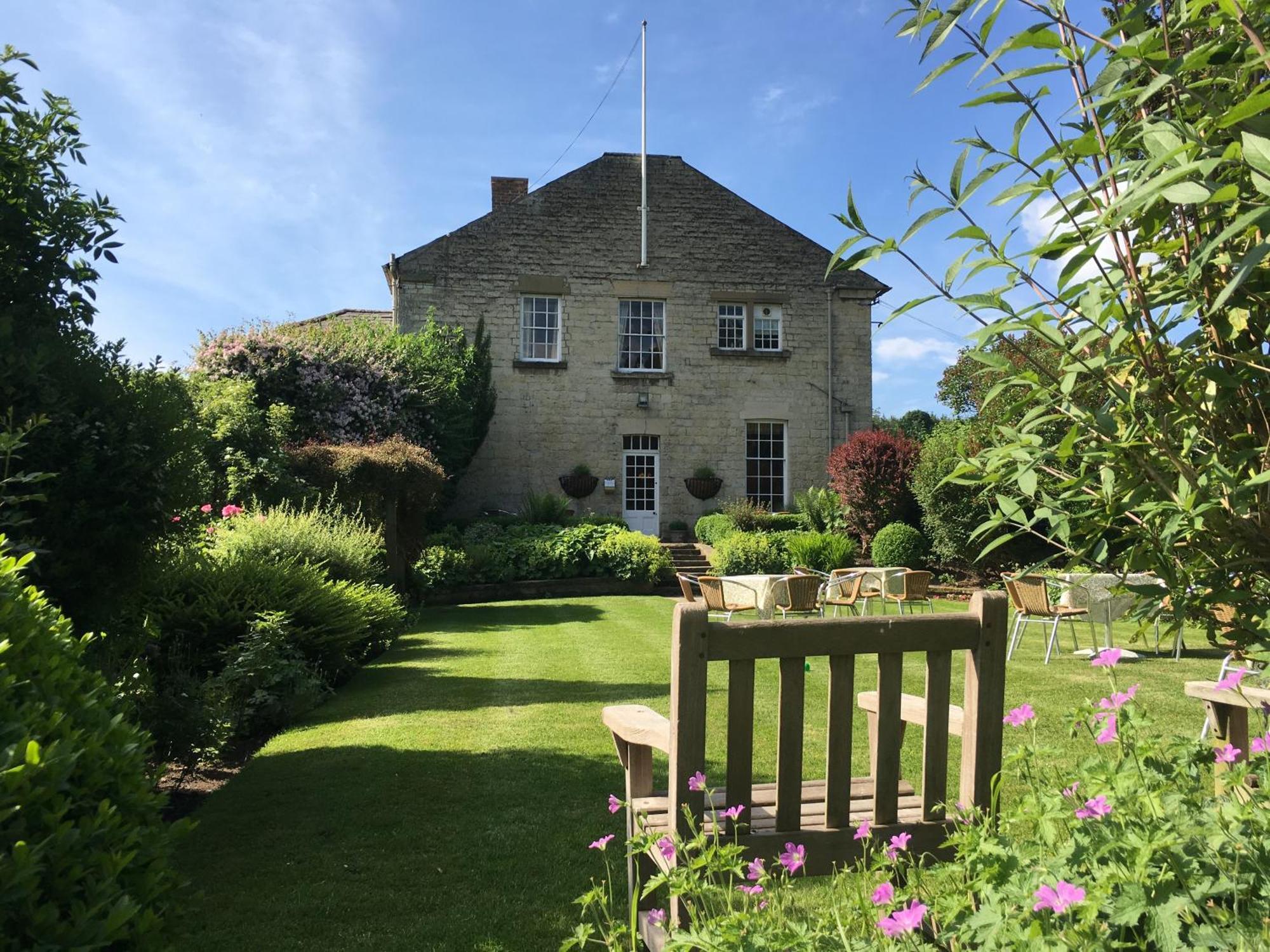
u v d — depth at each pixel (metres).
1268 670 1.42
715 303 17.75
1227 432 1.38
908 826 1.90
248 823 3.40
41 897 1.26
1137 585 1.41
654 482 17.50
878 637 1.83
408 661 7.55
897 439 15.59
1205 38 1.28
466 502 16.78
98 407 3.30
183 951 2.39
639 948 2.01
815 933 1.33
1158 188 0.97
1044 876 1.25
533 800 3.62
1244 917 1.21
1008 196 1.30
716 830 1.72
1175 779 1.54
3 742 1.34
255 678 5.14
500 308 17.12
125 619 3.90
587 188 17.55
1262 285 1.27
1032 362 1.44
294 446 11.89
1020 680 6.07
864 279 18.12
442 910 2.64
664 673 6.71
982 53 1.34
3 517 2.91
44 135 3.46
